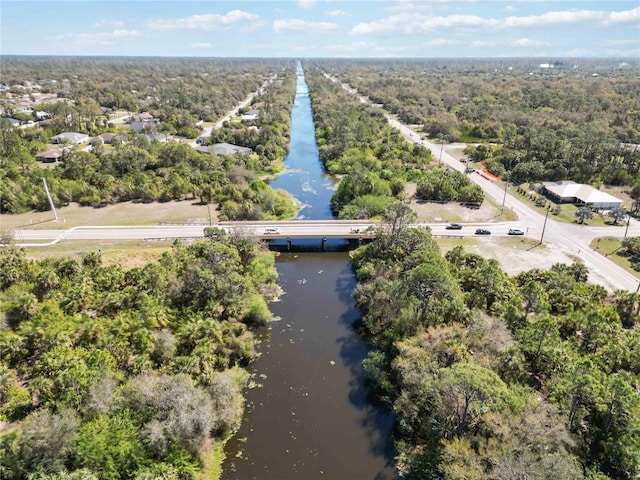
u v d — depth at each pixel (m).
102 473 36.66
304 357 58.78
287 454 44.06
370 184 113.56
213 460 42.88
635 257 81.94
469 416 40.84
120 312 58.75
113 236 89.88
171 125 187.88
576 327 56.47
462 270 68.31
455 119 196.25
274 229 92.94
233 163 135.38
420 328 53.75
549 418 38.91
